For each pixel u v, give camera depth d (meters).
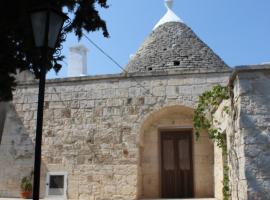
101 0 6.90
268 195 6.80
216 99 9.98
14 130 13.46
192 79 12.20
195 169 12.33
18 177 13.04
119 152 12.23
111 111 12.59
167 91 12.29
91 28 6.94
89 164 12.42
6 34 5.98
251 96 7.26
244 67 7.34
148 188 12.48
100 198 12.09
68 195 12.37
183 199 11.13
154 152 12.69
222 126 9.60
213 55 15.11
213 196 11.96
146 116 12.27
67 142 12.76
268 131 7.07
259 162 6.96
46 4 5.46
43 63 5.39
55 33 5.54
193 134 12.73
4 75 6.20
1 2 5.77
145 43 16.09
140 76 12.59
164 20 16.64
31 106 13.48
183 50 14.95
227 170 8.74
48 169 12.72
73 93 13.05
